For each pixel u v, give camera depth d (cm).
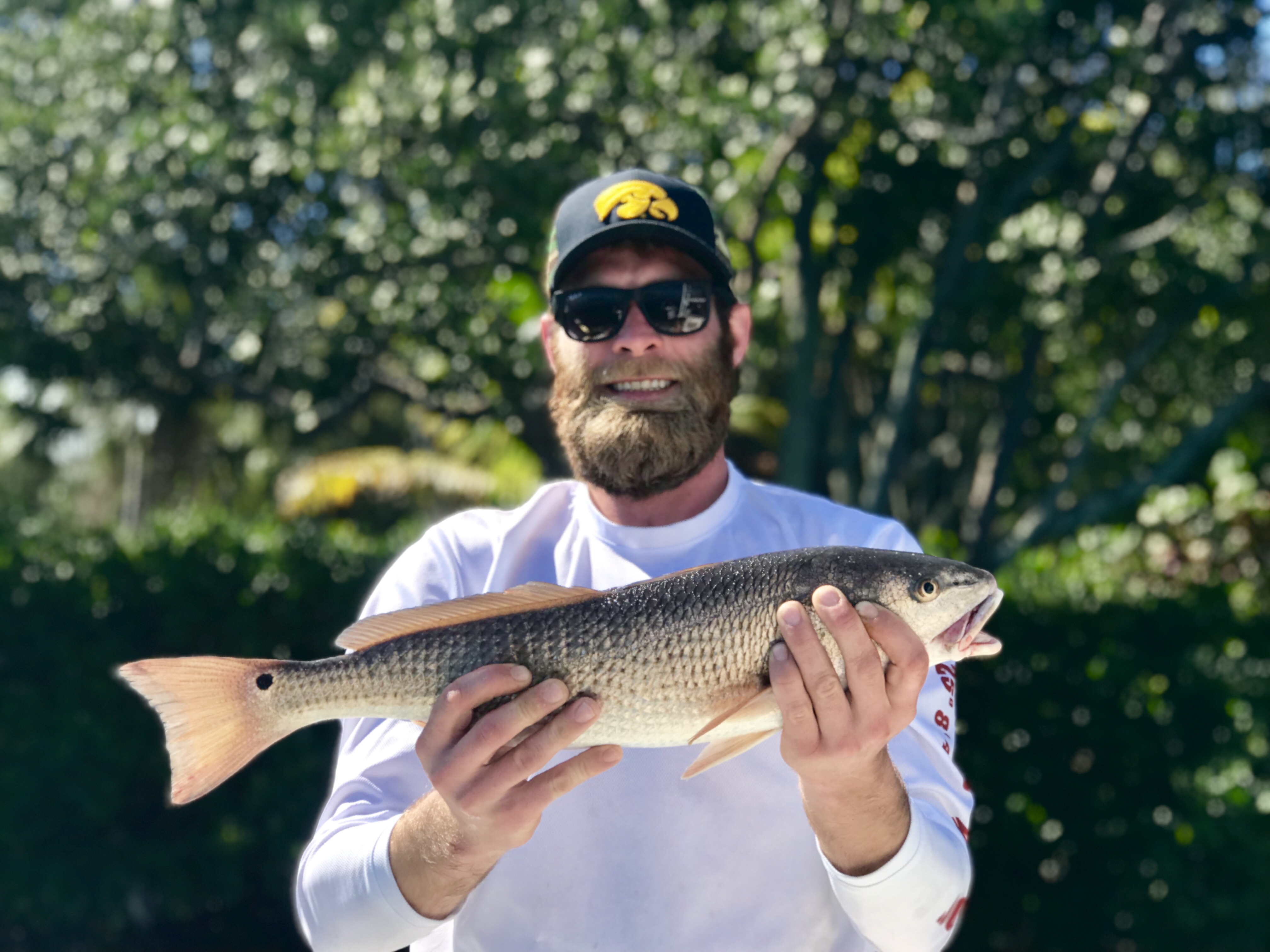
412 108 852
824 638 177
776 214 1035
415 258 955
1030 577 746
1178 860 671
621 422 205
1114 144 1020
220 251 1030
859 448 1395
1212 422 1086
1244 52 1026
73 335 1089
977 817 698
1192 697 691
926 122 947
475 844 176
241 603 684
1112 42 978
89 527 727
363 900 188
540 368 941
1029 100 1006
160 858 667
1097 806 687
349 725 216
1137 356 1110
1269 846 663
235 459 2233
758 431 1409
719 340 214
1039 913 691
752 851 193
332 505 1702
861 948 199
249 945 706
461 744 170
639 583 183
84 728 652
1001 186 1031
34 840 648
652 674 178
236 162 973
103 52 1020
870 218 1024
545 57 827
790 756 171
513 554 218
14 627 647
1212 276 1066
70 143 1033
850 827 179
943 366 1299
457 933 202
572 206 216
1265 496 910
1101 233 1056
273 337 1133
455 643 182
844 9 845
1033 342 1098
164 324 1088
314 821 692
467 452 1691
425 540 224
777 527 219
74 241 1051
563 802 196
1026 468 1495
